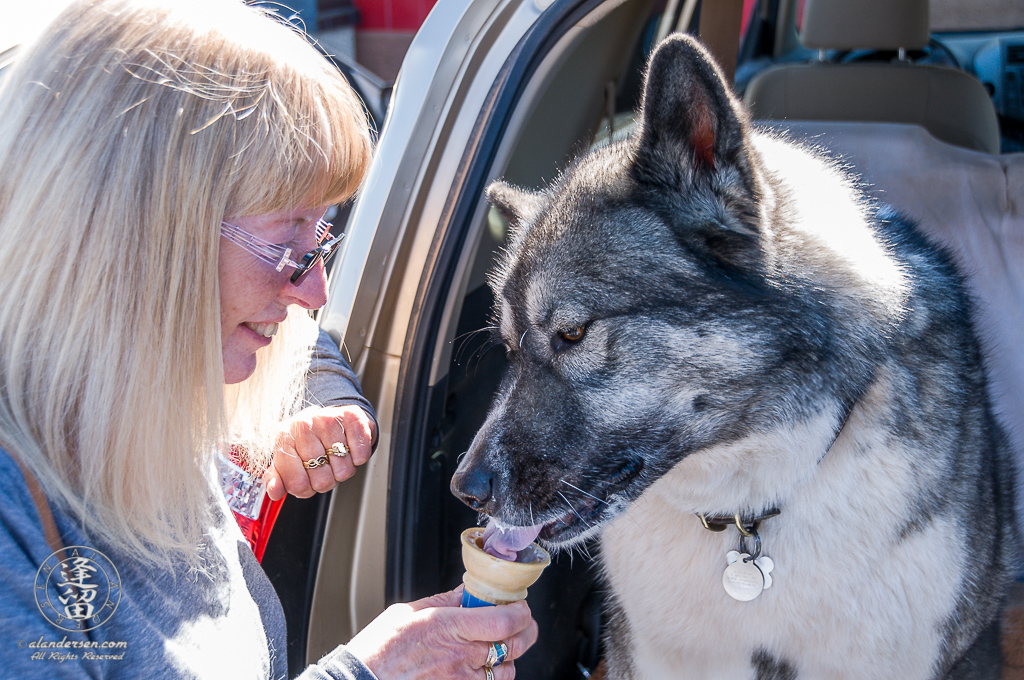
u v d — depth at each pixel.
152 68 0.98
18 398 0.95
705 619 1.89
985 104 3.07
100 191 0.95
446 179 1.89
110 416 0.99
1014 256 2.41
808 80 3.13
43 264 0.94
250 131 1.04
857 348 1.70
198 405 1.11
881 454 1.69
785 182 1.83
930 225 2.49
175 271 1.00
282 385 1.57
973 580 1.86
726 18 2.74
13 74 0.99
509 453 1.77
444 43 1.93
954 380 1.84
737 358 1.69
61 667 0.89
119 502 1.01
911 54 3.49
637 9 2.55
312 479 1.71
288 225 1.17
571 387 1.75
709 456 1.79
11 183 0.96
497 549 1.49
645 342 1.69
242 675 1.16
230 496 1.54
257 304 1.18
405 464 1.89
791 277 1.70
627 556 1.97
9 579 0.86
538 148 2.42
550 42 2.00
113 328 0.97
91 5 1.00
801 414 1.71
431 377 1.91
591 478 1.76
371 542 1.91
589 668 2.62
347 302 1.91
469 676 1.32
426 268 1.88
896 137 2.58
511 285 1.82
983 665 2.05
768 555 1.78
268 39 1.10
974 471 1.85
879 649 1.76
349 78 3.11
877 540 1.71
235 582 1.22
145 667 0.99
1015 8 3.64
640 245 1.69
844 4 2.99
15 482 0.92
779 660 1.90
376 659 1.24
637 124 1.81
